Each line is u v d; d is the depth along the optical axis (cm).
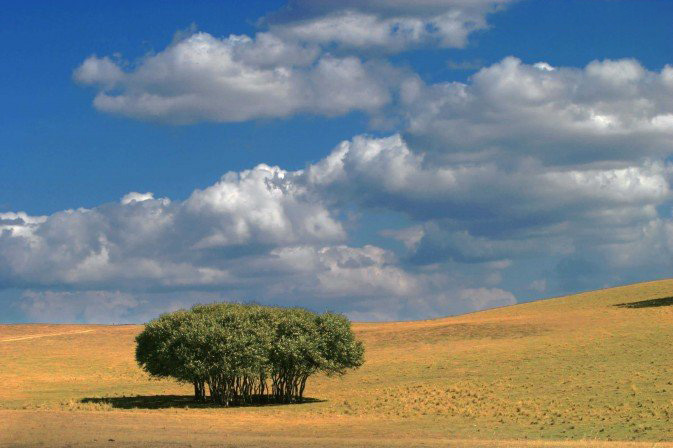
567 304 15188
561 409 5650
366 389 7612
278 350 6881
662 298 13938
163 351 6812
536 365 8162
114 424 4869
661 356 8050
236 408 6519
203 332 6719
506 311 15612
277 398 7138
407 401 6556
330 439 4241
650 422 4906
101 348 12169
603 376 7075
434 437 4541
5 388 8519
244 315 7144
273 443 3931
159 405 6775
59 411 5684
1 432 4300
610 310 12925
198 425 5022
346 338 7269
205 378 6788
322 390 7850
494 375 7762
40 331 14725
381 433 4719
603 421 5053
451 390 7006
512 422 5203
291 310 7456
